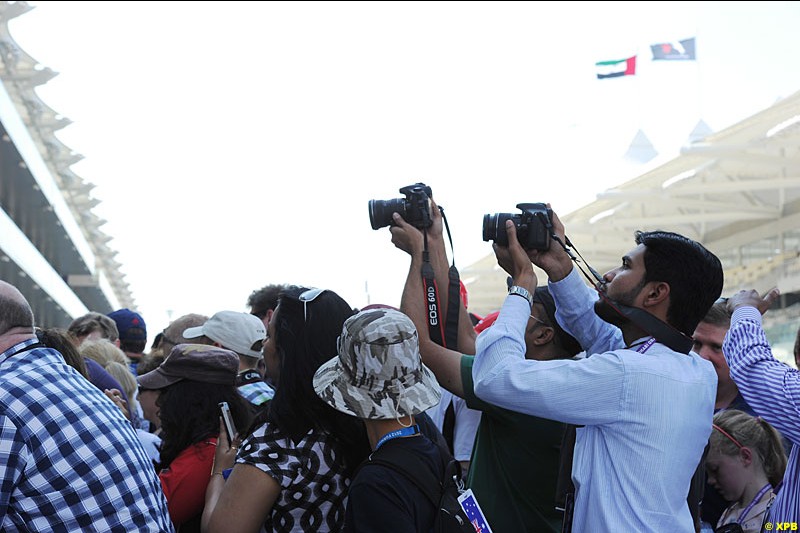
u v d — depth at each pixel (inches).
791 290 713.6
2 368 91.8
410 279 99.8
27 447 86.8
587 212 770.2
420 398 82.7
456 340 100.5
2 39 719.7
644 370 80.9
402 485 77.2
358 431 92.4
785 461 117.8
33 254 858.1
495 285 1182.9
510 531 95.7
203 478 116.4
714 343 134.1
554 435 95.3
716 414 123.6
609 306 89.2
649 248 87.6
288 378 92.4
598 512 80.4
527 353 110.3
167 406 120.0
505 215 97.5
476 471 100.2
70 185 1153.4
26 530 86.7
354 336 82.8
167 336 188.1
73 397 91.4
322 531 89.6
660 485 79.2
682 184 657.6
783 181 613.0
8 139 709.9
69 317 1282.0
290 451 89.6
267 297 194.5
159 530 93.0
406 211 101.0
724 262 844.0
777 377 95.9
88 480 88.3
